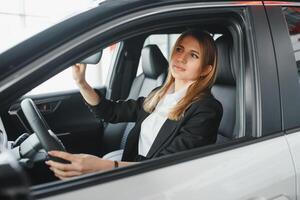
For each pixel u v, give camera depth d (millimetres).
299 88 1312
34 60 907
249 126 1229
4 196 538
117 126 2492
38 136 1452
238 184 1102
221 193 1065
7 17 4234
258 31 1242
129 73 2818
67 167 1085
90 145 2531
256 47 1229
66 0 1626
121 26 1021
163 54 2633
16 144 1873
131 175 983
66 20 989
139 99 1824
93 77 2828
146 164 1024
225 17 1263
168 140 1414
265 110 1217
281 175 1189
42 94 2404
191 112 1409
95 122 2533
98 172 969
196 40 1454
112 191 932
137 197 946
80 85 1712
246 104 1245
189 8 1139
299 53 1361
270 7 1297
